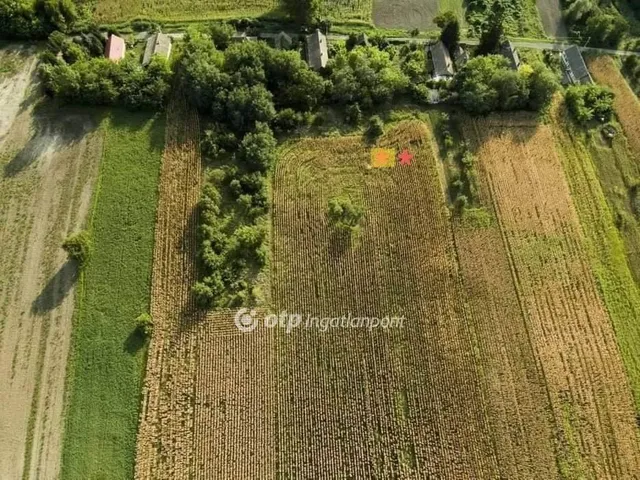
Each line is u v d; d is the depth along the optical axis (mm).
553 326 44812
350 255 47000
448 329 44188
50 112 52938
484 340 43938
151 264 45875
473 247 47938
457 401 41562
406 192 50344
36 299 44031
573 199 51312
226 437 39625
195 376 41500
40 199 48500
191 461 38906
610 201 51812
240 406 40688
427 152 52656
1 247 46062
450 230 48719
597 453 40438
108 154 50812
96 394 40812
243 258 46219
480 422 40938
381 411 41062
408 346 43375
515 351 43656
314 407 40938
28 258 45750
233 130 52562
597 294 46562
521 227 49188
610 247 49000
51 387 40875
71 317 43500
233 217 48344
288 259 46656
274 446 39562
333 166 51531
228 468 38688
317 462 39188
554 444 40594
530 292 46156
